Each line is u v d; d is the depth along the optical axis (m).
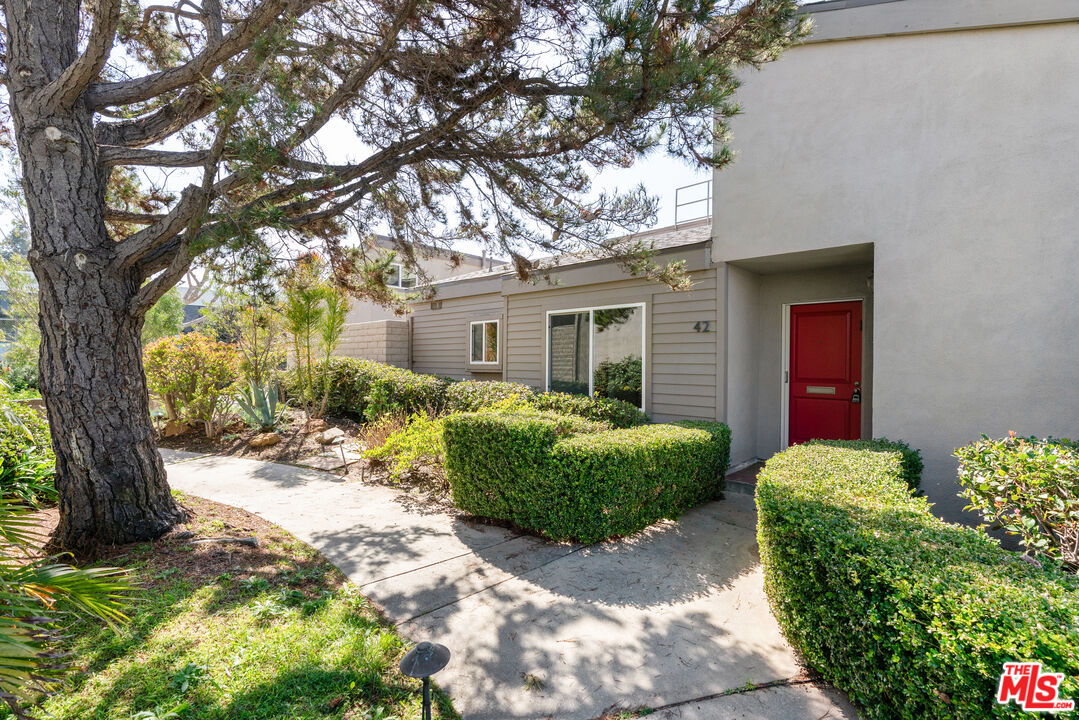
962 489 4.23
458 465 4.43
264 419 8.26
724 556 3.68
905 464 3.78
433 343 11.57
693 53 2.98
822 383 6.14
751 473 5.88
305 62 3.43
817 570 2.19
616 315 6.72
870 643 1.89
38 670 1.66
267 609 2.69
